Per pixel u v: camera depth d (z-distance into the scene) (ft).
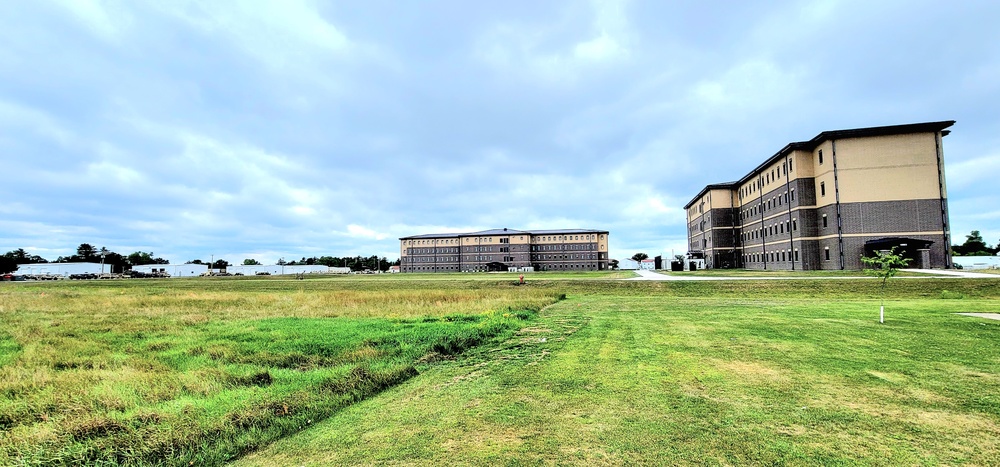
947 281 88.99
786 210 174.70
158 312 66.64
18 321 55.72
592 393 22.74
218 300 89.30
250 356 32.50
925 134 142.72
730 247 244.42
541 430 17.90
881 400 20.68
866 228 145.28
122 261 470.39
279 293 110.32
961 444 15.88
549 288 111.55
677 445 16.20
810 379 24.32
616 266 452.35
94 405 21.08
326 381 25.18
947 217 139.44
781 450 15.60
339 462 15.44
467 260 415.44
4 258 382.42
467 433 17.79
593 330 43.93
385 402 22.31
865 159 146.92
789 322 45.55
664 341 36.63
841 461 14.70
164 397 22.53
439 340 37.96
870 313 51.83
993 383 23.07
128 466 15.12
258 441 17.15
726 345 34.27
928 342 33.71
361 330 45.14
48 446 16.07
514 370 28.17
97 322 53.98
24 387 23.82
